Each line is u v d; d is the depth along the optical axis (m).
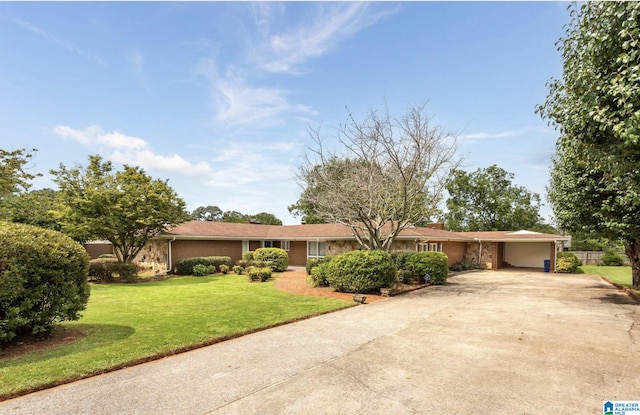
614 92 4.05
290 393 3.83
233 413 3.37
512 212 35.62
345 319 7.67
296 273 17.88
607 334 6.37
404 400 3.65
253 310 8.30
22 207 17.11
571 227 12.23
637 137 3.78
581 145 5.21
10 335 5.09
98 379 4.20
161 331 6.24
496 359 4.98
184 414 3.34
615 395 3.78
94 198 14.62
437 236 20.59
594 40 4.50
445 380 4.20
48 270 5.54
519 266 26.91
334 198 12.51
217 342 5.82
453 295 11.44
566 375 4.36
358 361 4.90
